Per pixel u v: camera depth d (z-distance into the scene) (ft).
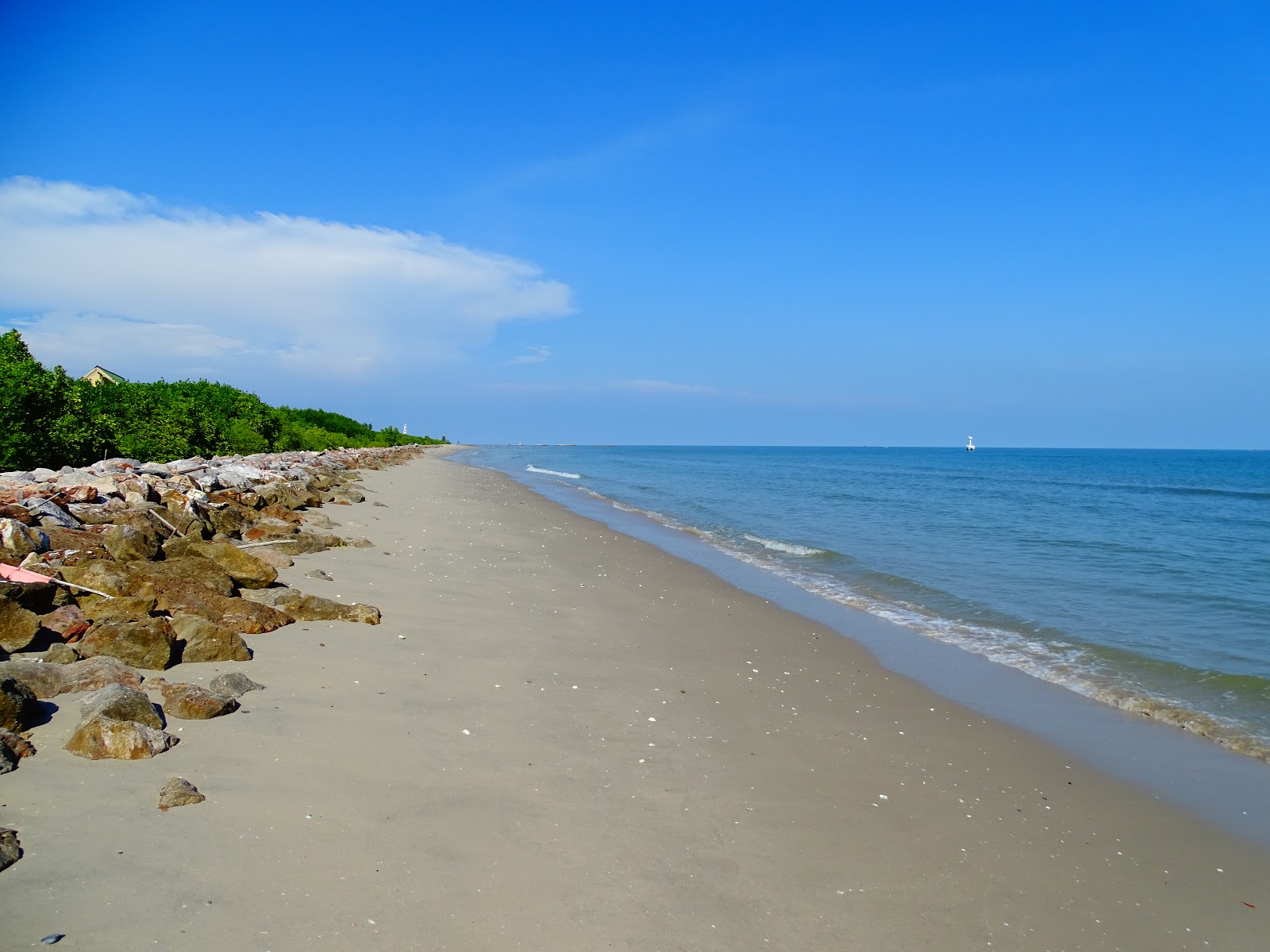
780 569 53.62
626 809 17.01
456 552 47.70
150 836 13.56
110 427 66.85
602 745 20.39
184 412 84.53
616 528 74.59
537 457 347.56
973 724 25.12
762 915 13.74
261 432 113.91
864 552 61.62
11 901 11.48
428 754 18.37
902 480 181.78
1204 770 22.29
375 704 21.06
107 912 11.53
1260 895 16.11
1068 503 119.96
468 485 115.85
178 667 21.75
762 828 16.92
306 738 18.34
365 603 31.89
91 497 35.86
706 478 182.50
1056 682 29.84
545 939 12.32
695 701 24.86
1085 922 14.71
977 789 20.20
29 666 18.19
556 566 47.24
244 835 14.03
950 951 13.35
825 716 24.66
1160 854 17.60
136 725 16.49
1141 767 22.35
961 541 69.21
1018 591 46.88
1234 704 27.68
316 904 12.39
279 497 52.90
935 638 35.99
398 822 15.20
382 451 186.80
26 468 53.98
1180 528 84.23
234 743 17.52
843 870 15.57
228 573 29.37
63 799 14.34
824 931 13.50
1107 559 59.47
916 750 22.57
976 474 223.71
